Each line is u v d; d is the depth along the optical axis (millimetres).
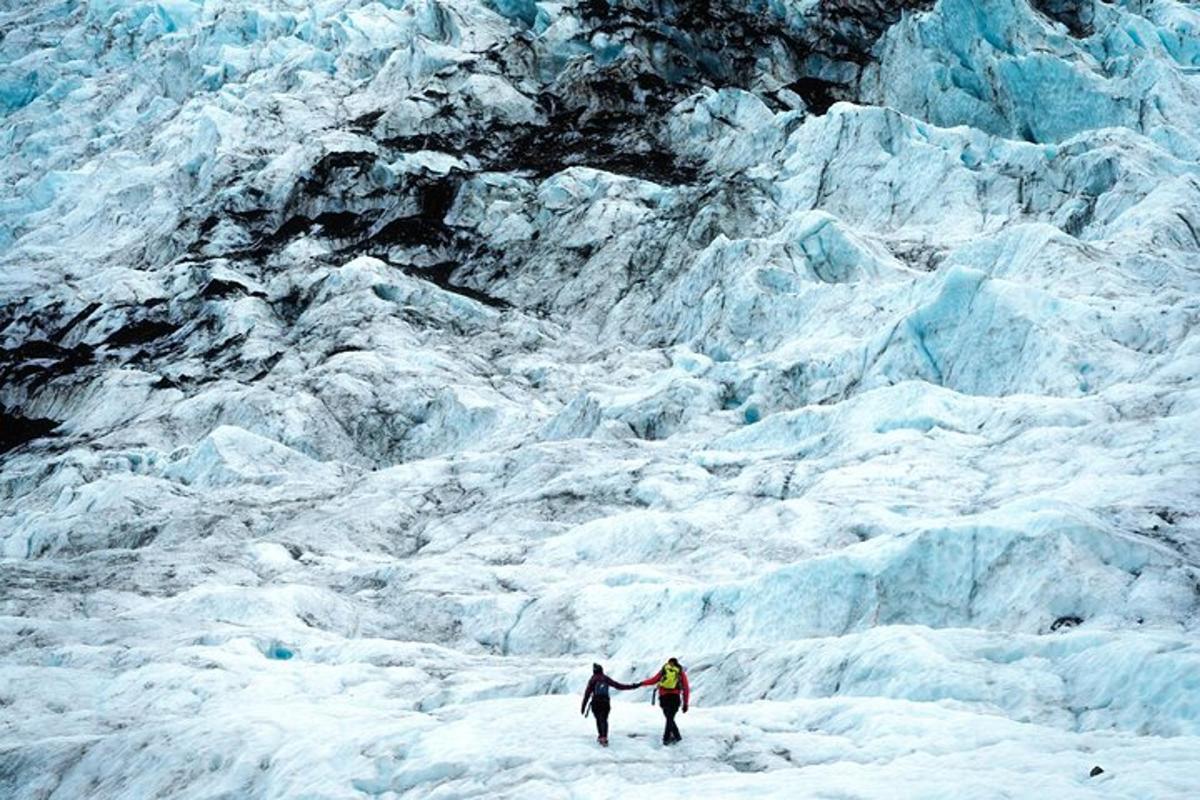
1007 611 27781
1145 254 59375
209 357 76562
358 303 78062
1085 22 101438
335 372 68500
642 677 27938
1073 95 86250
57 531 51875
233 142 107750
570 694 27031
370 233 91312
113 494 55469
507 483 53125
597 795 17359
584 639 34594
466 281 86188
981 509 37125
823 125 88000
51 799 24656
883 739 18938
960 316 54625
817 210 75750
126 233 105812
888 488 41312
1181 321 49656
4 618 37781
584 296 81625
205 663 32875
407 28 120375
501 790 18312
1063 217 72188
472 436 62812
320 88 114188
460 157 97312
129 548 50344
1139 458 37688
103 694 31469
